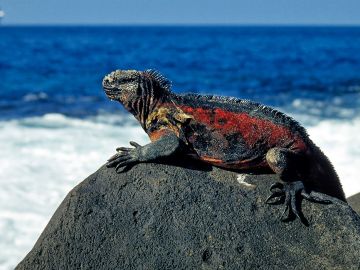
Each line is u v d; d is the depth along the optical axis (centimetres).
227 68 866
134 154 144
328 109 473
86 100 517
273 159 140
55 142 309
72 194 140
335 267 135
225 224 138
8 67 814
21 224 208
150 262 134
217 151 145
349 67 902
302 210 140
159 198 140
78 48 1352
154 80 149
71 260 135
